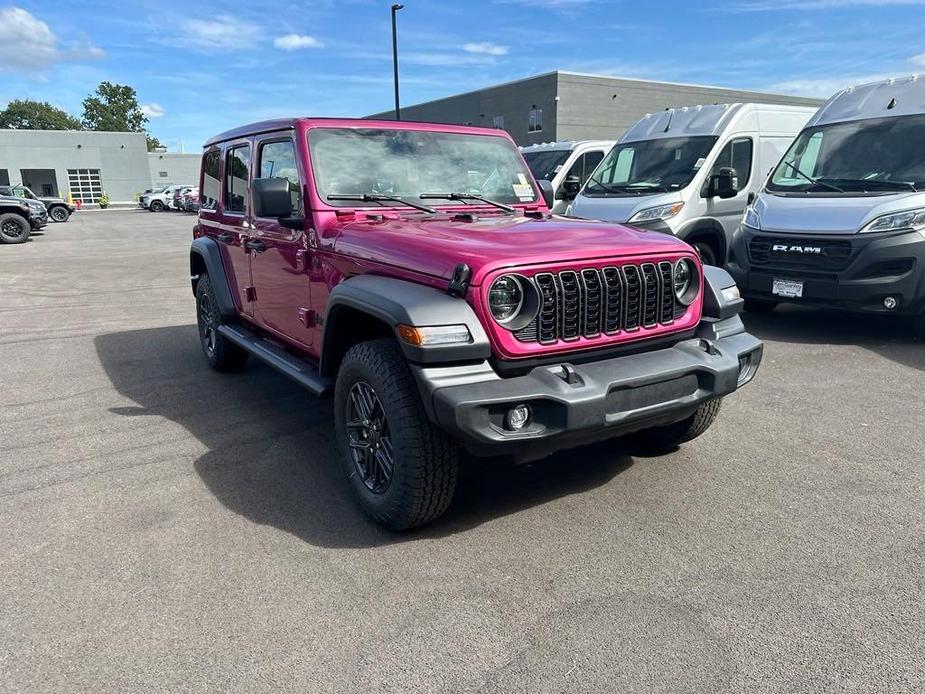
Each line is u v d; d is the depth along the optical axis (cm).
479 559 307
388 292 308
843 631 253
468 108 4012
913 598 273
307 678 233
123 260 1570
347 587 286
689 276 350
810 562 300
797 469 396
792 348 660
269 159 452
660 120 1002
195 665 240
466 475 395
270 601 277
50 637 256
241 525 339
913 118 723
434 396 279
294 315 430
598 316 314
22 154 5434
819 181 746
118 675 235
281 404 525
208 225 589
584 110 3450
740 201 920
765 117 952
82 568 302
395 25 2025
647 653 243
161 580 292
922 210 628
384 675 234
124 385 579
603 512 349
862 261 643
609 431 307
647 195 882
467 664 239
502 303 291
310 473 400
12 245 1977
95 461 420
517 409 283
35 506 361
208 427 476
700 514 345
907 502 354
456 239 324
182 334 782
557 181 1166
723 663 237
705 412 391
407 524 321
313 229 390
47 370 628
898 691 223
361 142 422
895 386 541
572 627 258
